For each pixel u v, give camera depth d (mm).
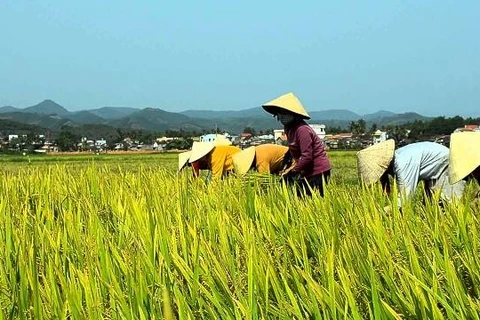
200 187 9523
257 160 10867
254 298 3748
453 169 5602
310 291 3824
